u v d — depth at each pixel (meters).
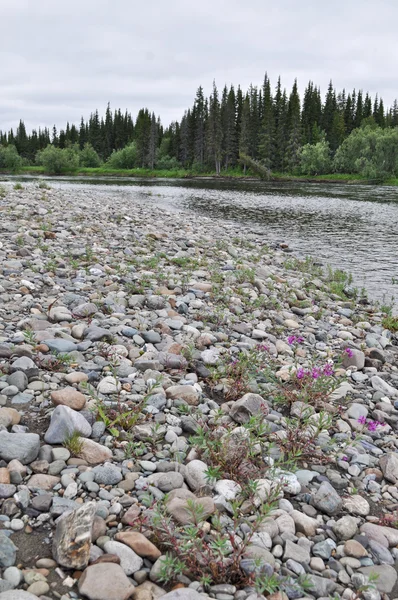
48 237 12.42
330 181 81.56
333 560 3.09
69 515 2.94
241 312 8.30
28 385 4.66
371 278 13.60
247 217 26.61
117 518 3.17
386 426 4.96
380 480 4.09
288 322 8.20
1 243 10.77
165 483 3.50
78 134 171.25
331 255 16.75
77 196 26.34
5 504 3.10
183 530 3.03
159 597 2.57
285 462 3.87
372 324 9.33
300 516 3.38
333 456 4.27
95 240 13.05
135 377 5.20
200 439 3.86
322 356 6.86
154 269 10.48
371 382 6.03
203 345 6.41
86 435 3.97
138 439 4.11
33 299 7.32
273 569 2.89
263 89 119.19
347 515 3.53
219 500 3.40
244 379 5.41
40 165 144.50
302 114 122.81
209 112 105.69
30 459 3.58
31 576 2.64
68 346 5.57
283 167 103.06
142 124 114.56
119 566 2.70
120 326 6.55
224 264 12.56
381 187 62.56
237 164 108.44
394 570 3.06
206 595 2.63
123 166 121.94
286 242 19.03
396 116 134.62
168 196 40.31
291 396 5.14
